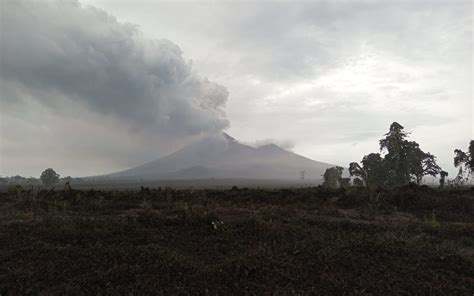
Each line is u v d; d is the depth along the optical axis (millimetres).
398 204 17531
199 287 5977
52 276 6305
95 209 14672
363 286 6023
